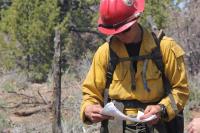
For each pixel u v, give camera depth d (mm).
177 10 17234
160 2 16953
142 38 4117
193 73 15219
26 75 17375
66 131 8914
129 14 4039
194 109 10805
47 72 17500
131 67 4105
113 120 4156
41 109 11703
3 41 17922
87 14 19484
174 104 4090
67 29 17969
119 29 4023
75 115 9922
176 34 16688
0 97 13109
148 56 4094
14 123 10477
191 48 16094
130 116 4121
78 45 19062
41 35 17516
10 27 17797
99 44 19453
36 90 14172
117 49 4141
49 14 17594
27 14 17859
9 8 18906
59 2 18766
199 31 16516
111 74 4168
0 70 17797
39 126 10031
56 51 8156
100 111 4133
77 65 16844
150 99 4117
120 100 4172
